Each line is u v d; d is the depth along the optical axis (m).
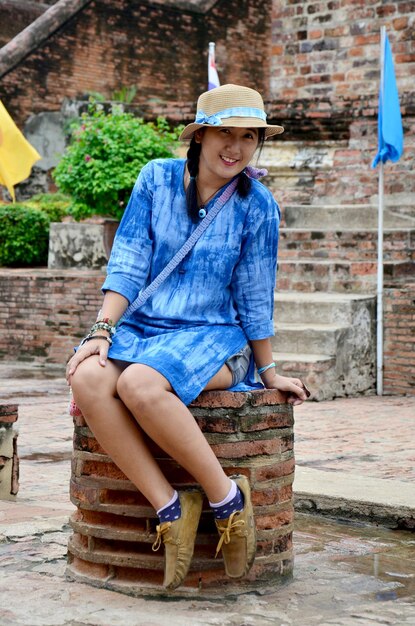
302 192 16.00
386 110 12.02
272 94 17.94
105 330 3.90
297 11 17.61
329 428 9.38
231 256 4.06
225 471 3.93
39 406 10.63
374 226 14.48
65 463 7.64
